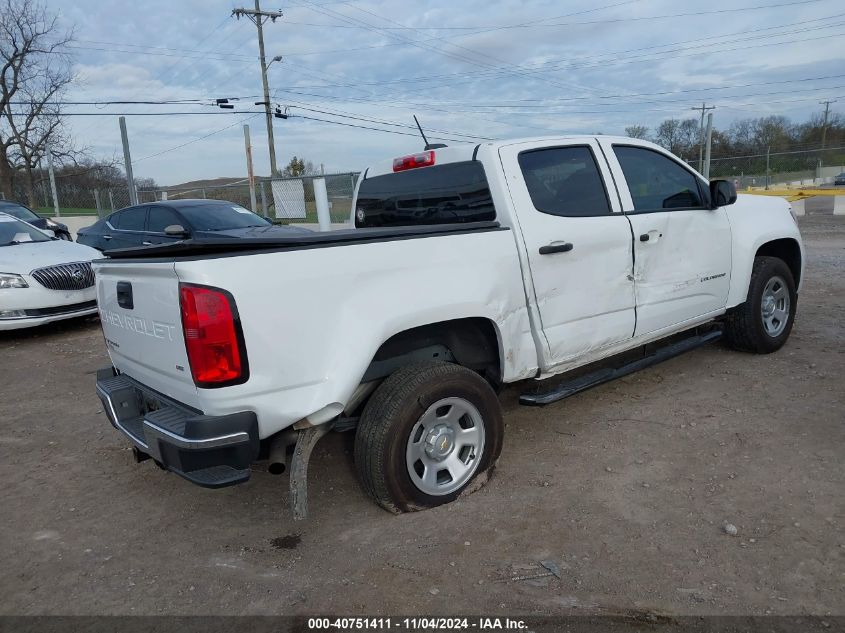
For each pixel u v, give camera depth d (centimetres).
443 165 407
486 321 358
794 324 668
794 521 306
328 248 295
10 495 389
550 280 379
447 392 328
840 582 261
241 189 2452
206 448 271
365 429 318
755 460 370
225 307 266
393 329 311
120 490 390
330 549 309
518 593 267
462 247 340
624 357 538
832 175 4372
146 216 1031
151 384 327
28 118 3728
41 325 854
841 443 383
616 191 425
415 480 327
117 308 339
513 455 400
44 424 511
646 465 374
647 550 291
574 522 318
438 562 291
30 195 3881
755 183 3672
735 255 511
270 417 283
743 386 489
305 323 287
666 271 451
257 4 3203
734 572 271
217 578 292
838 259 1127
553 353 386
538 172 391
